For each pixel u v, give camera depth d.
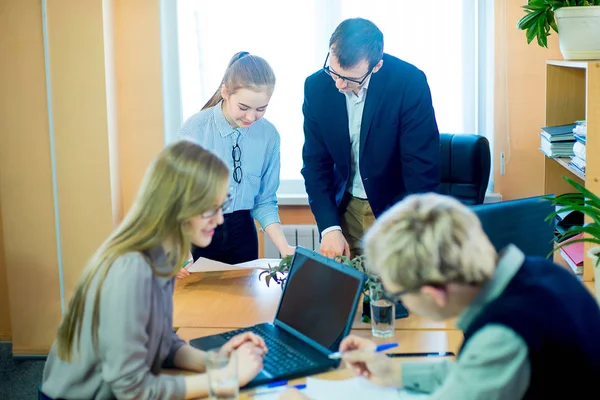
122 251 1.76
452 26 4.07
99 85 3.80
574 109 3.48
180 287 2.68
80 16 3.74
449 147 3.64
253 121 2.78
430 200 1.39
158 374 1.92
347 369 1.94
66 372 1.84
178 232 1.78
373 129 2.94
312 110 3.04
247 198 3.05
